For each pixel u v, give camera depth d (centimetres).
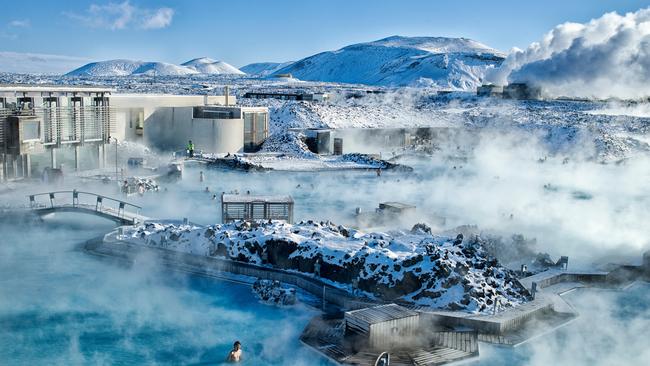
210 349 2155
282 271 2911
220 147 7394
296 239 3016
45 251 3228
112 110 6303
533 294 2605
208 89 15350
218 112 7538
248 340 2239
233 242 3067
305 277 2827
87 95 5425
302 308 2553
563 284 2920
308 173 6369
